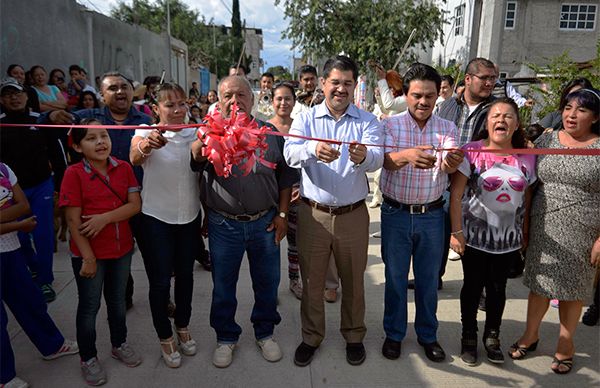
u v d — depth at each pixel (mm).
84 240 2562
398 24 12930
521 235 2871
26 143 3557
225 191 2684
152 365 2910
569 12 16625
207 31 43125
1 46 7242
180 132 2695
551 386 2762
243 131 2205
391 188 2832
